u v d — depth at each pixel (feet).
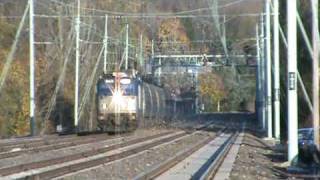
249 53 586.04
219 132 415.03
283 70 343.05
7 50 447.01
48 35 479.82
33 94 334.44
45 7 481.05
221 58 580.71
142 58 538.06
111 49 506.07
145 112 376.68
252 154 232.53
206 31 570.46
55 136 302.66
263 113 445.78
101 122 347.15
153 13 506.48
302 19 240.53
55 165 166.09
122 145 249.55
